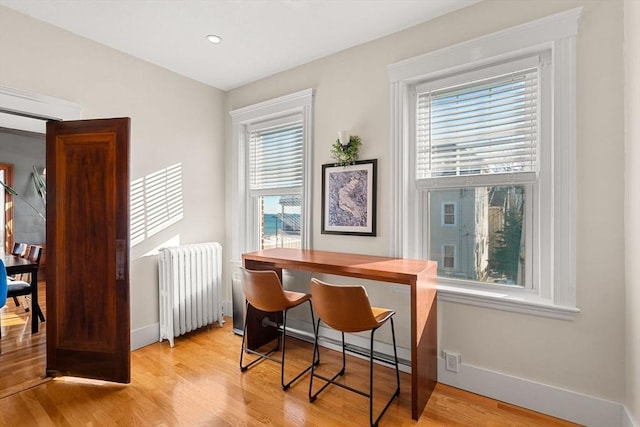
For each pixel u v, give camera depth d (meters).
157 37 2.53
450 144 2.33
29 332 3.18
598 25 1.75
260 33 2.48
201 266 3.12
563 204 1.84
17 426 1.77
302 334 2.68
